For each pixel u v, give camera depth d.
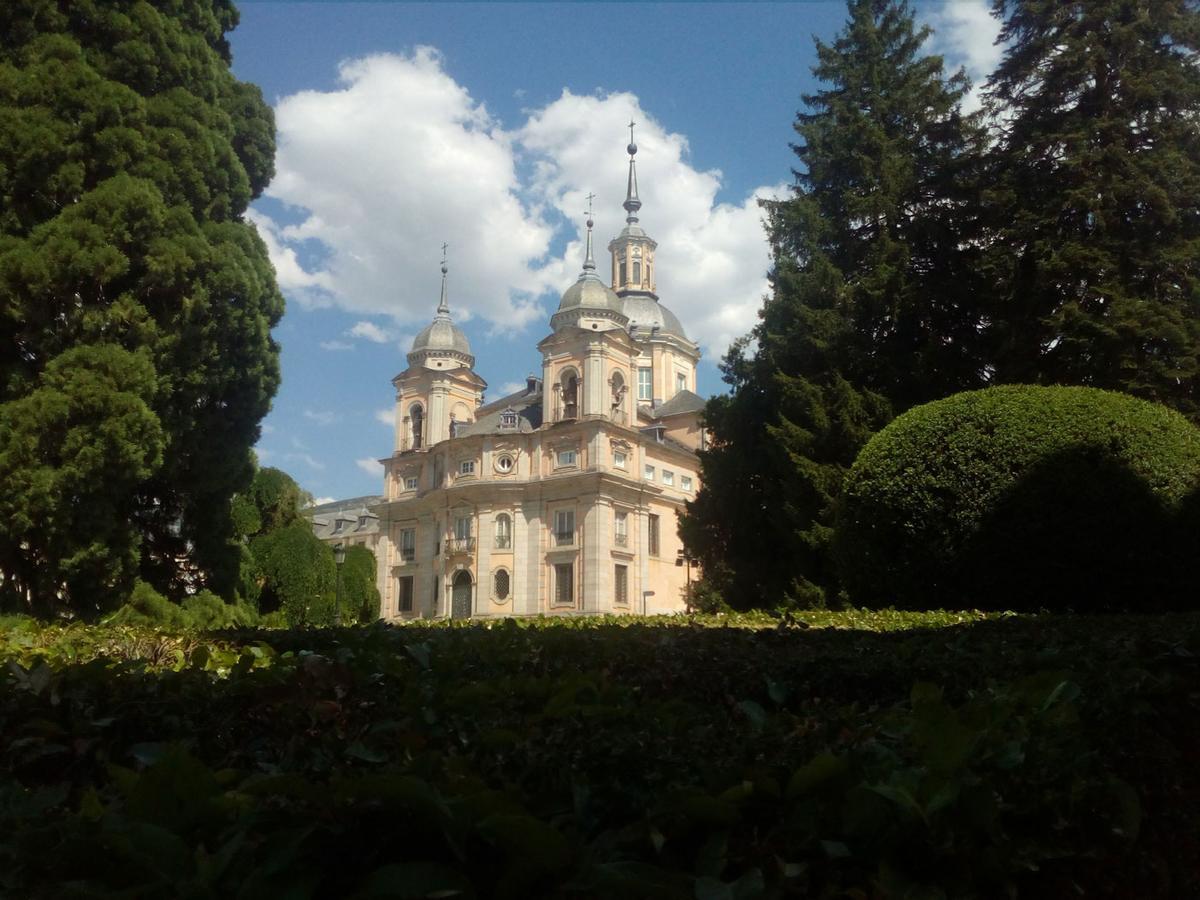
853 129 25.31
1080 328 20.11
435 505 62.78
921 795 2.20
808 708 4.10
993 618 9.72
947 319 23.41
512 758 2.38
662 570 61.16
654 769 2.31
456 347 68.31
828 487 21.52
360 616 45.72
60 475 16.02
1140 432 11.87
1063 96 22.94
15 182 17.00
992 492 11.95
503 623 7.16
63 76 17.48
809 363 23.84
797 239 25.34
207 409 19.09
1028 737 2.76
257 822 1.85
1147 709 3.55
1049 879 2.56
